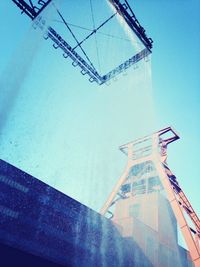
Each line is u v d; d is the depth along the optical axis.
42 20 8.88
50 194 14.06
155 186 21.66
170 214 21.36
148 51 9.16
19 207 12.29
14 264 11.26
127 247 16.19
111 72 10.27
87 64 10.15
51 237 12.93
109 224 16.55
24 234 11.87
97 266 14.38
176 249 20.16
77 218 14.80
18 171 13.10
